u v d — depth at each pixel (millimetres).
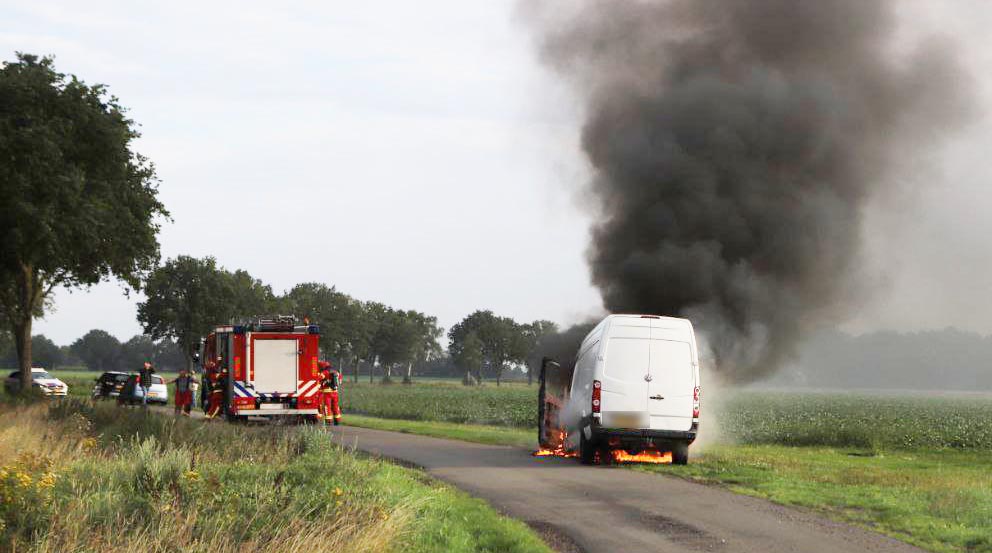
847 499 19016
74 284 63562
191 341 160125
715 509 17750
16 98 50625
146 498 13852
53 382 75812
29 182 49312
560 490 20516
